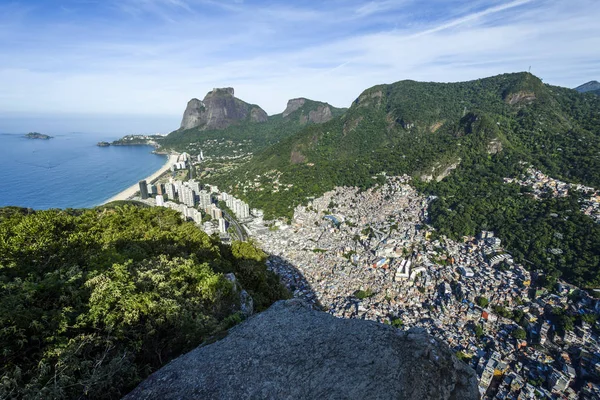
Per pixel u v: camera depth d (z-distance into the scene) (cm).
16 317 898
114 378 876
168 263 1595
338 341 959
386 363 852
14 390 764
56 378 823
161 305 1180
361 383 802
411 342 912
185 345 1123
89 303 1105
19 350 858
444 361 858
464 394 805
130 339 1051
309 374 847
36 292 1077
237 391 812
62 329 948
